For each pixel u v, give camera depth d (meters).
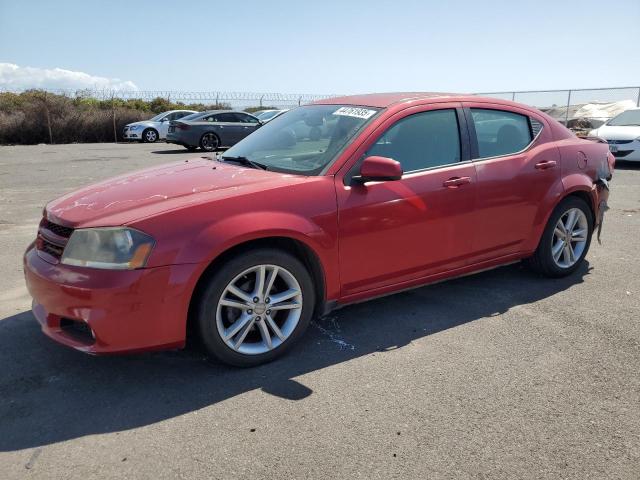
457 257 4.01
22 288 4.52
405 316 4.01
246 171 3.58
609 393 2.96
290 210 3.19
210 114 17.94
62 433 2.60
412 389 3.00
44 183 10.43
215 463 2.39
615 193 9.21
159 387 3.02
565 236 4.73
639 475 2.32
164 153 17.39
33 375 3.14
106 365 3.26
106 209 3.00
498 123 4.29
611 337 3.65
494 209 4.10
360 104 3.98
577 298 4.36
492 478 2.30
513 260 4.44
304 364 3.29
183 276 2.86
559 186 4.47
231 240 2.95
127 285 2.77
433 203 3.74
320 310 3.52
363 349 3.49
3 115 23.45
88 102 27.58
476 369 3.22
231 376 3.14
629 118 13.48
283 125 4.26
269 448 2.49
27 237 6.20
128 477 2.30
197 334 3.09
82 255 2.85
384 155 3.62
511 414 2.76
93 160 14.95
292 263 3.23
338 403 2.86
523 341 3.60
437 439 2.56
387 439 2.56
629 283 4.71
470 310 4.12
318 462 2.39
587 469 2.36
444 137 3.94
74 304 2.81
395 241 3.63
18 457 2.42
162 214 2.89
